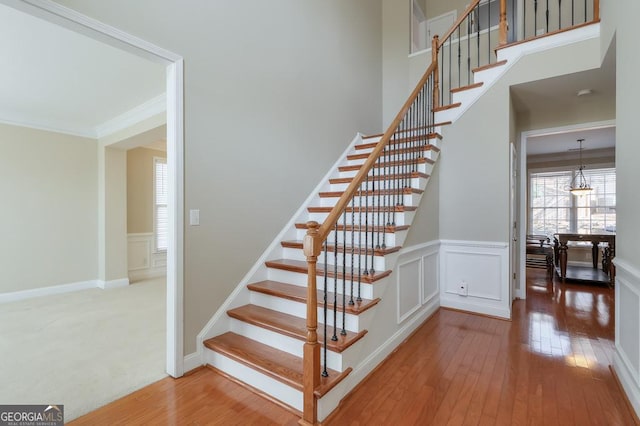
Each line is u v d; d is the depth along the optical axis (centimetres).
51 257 460
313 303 174
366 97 471
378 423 172
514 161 384
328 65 389
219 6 253
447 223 365
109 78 321
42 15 160
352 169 384
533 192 711
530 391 200
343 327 204
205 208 241
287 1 326
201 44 238
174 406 189
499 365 233
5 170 424
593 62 285
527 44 319
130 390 204
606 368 227
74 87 342
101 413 182
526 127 438
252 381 206
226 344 231
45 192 456
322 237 178
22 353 258
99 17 181
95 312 369
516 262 414
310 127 356
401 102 502
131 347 270
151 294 454
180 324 222
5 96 367
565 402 188
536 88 332
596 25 283
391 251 251
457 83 458
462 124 356
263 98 294
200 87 238
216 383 213
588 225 652
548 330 301
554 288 468
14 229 430
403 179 311
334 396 183
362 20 465
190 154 230
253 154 283
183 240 224
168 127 224
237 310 256
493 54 439
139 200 564
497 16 562
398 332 269
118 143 471
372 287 229
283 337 220
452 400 192
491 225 339
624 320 201
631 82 187
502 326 312
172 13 219
